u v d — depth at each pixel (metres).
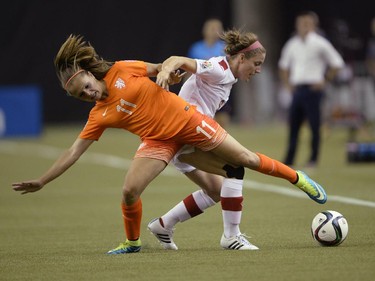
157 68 24.17
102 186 45.19
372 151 52.56
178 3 91.06
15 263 23.67
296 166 51.22
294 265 21.66
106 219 33.44
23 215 35.19
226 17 91.38
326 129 73.38
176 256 23.80
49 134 84.19
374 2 85.06
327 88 71.19
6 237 29.44
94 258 23.94
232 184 24.28
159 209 35.88
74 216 34.53
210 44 54.34
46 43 90.81
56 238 28.91
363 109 71.25
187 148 24.41
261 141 70.06
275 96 91.94
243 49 24.53
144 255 24.19
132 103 23.64
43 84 91.44
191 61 23.89
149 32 91.19
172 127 23.66
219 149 23.81
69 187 45.16
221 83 24.69
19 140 79.25
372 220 29.88
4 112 82.50
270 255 23.27
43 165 56.94
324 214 24.70
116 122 23.92
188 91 24.97
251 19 90.06
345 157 56.97
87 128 24.06
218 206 35.59
